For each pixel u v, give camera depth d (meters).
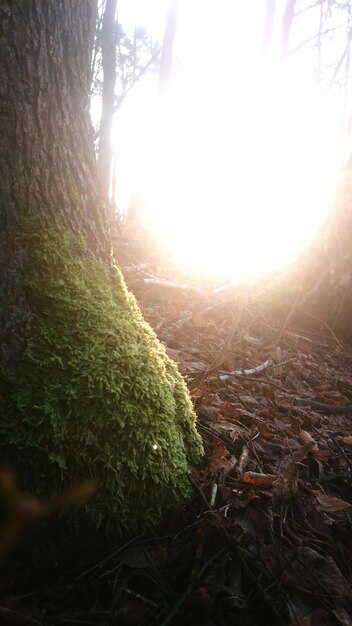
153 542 0.65
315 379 1.42
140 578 0.61
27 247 0.65
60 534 0.61
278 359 1.46
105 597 0.58
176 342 1.38
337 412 1.18
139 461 0.65
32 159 0.65
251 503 0.73
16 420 0.60
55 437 0.60
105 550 0.63
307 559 0.67
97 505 0.62
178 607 0.56
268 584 0.62
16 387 0.61
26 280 0.65
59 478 0.60
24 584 0.58
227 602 0.59
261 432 0.95
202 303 1.78
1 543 0.58
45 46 0.65
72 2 0.68
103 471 0.62
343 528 0.75
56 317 0.66
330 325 1.87
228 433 0.90
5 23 0.61
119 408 0.65
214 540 0.66
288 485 0.77
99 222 0.77
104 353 0.67
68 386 0.63
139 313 0.82
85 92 0.73
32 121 0.65
